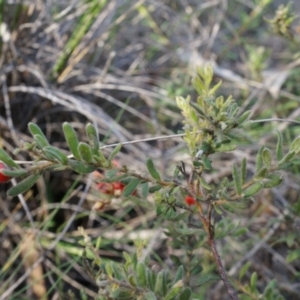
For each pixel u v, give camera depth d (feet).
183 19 2.37
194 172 1.05
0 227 1.69
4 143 1.75
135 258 1.03
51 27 1.93
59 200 1.86
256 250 1.58
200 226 1.21
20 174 0.94
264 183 1.00
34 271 1.62
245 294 1.31
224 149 1.00
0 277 1.63
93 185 1.78
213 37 2.23
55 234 1.67
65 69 1.91
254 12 2.35
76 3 1.91
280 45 2.46
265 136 1.90
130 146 1.78
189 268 1.25
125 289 0.92
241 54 2.26
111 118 1.94
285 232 1.62
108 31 2.02
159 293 0.94
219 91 2.17
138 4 1.99
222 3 2.50
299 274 1.42
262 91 2.03
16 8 1.86
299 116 2.00
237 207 1.02
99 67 2.15
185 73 2.19
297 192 1.83
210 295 1.58
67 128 0.95
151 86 2.18
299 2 2.68
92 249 1.11
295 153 0.99
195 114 1.00
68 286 1.67
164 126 2.04
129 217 1.79
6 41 1.82
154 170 1.03
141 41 2.34
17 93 1.92
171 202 1.05
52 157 0.95
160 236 1.61
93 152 0.98
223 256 1.59
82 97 2.02
